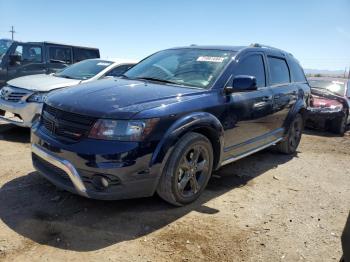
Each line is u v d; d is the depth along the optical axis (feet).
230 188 15.10
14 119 20.72
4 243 9.85
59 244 9.99
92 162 10.61
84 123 11.09
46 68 33.76
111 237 10.50
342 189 16.21
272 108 17.54
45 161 12.13
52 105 12.25
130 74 16.37
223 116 13.84
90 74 23.76
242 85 13.61
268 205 13.64
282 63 19.90
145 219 11.68
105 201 12.71
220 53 15.90
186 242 10.51
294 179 17.08
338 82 35.01
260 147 17.53
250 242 10.82
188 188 13.04
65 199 12.68
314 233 11.72
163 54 17.28
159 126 11.29
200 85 14.11
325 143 26.71
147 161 11.07
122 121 10.83
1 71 31.24
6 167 15.60
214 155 13.96
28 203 12.25
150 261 9.50
